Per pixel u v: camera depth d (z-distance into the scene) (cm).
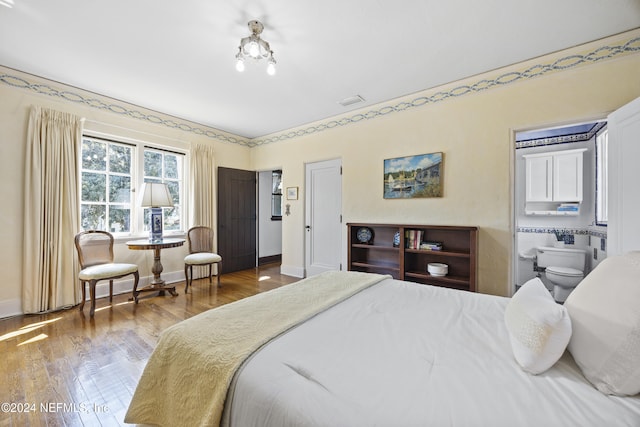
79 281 311
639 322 79
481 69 275
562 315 90
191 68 269
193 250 407
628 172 198
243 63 238
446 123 307
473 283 274
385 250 355
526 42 231
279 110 379
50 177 290
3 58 252
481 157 287
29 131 278
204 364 99
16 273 279
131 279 364
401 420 69
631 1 184
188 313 287
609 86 227
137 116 365
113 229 352
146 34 218
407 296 169
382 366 93
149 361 120
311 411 73
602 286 97
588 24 208
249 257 513
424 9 191
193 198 423
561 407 73
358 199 379
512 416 70
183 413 100
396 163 342
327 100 347
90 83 300
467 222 296
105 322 262
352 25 208
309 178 441
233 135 490
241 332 116
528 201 415
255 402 82
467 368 92
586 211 382
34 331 242
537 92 256
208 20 202
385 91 323
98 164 340
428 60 257
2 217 271
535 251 412
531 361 89
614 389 78
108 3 184
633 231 193
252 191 517
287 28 211
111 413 147
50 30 212
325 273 225
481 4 187
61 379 175
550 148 404
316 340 111
